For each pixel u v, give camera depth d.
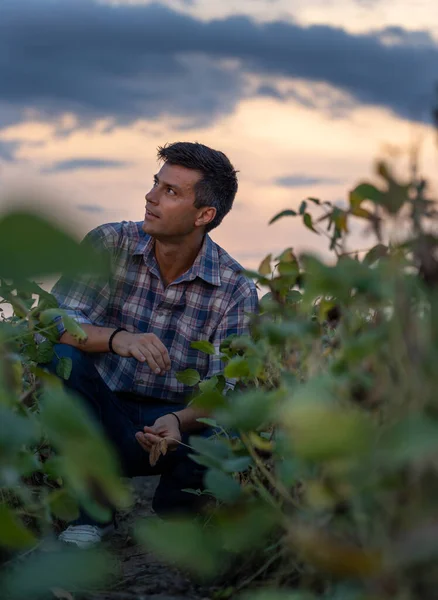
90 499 1.23
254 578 1.74
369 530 1.01
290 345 1.51
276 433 1.75
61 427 0.72
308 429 0.81
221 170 3.06
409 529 0.91
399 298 1.00
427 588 0.89
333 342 1.44
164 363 2.79
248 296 3.18
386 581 0.88
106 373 3.12
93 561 0.84
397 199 1.08
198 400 1.34
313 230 1.47
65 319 1.81
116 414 2.95
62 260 0.38
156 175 3.05
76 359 2.75
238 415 1.20
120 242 3.09
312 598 1.05
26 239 0.38
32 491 2.12
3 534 0.88
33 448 2.32
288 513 1.49
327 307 1.38
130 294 3.11
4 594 0.85
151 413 3.14
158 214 3.00
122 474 3.03
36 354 2.46
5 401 1.03
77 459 0.71
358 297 1.24
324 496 1.05
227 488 1.45
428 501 0.92
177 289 3.13
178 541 1.04
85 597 1.79
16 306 1.95
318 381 1.08
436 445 0.78
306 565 1.42
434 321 1.02
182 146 3.04
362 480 0.92
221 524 1.25
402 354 1.00
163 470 2.96
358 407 1.10
